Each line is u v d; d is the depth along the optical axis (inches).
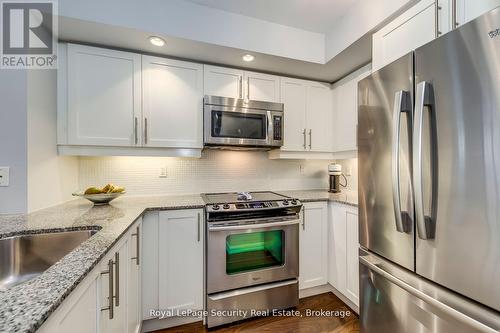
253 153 100.7
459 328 35.0
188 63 78.2
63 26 60.0
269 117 84.5
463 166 34.1
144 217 64.7
